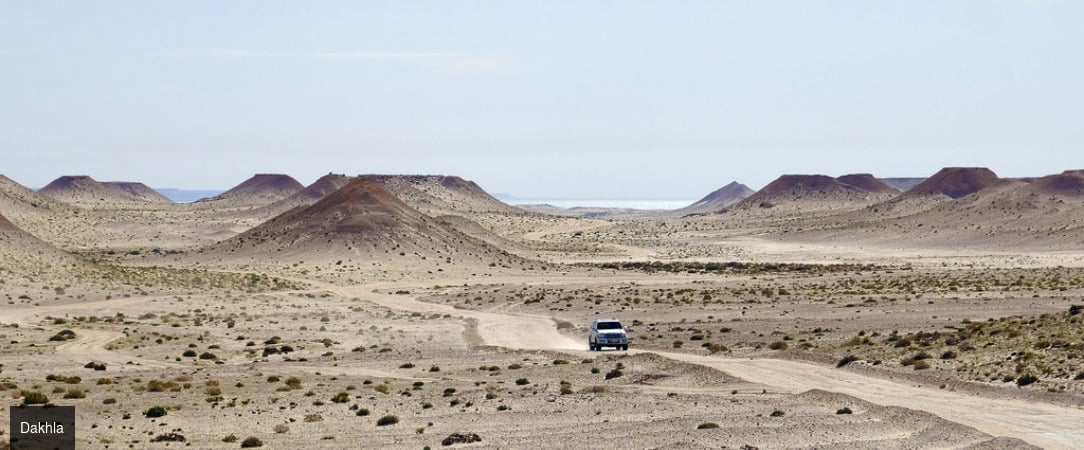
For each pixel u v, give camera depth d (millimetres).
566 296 167750
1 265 174000
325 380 82312
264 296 175000
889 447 53344
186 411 66438
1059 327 90188
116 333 119875
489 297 173875
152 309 151000
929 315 123688
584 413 64875
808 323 119625
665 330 119625
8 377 83188
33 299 153750
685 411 64812
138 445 55875
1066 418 60719
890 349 90938
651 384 78250
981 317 120438
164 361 98562
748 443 54500
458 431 59719
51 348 105375
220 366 94688
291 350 107688
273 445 56125
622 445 54375
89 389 76000
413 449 54750
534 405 68188
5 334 116438
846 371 83562
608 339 101500
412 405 68750
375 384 79625
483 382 80312
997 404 65875
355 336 121750
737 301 151500
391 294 188000
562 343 115000
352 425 61875
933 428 57719
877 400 68250
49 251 195125
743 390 73938
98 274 183875
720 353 99000
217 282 191625
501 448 54312
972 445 53625
